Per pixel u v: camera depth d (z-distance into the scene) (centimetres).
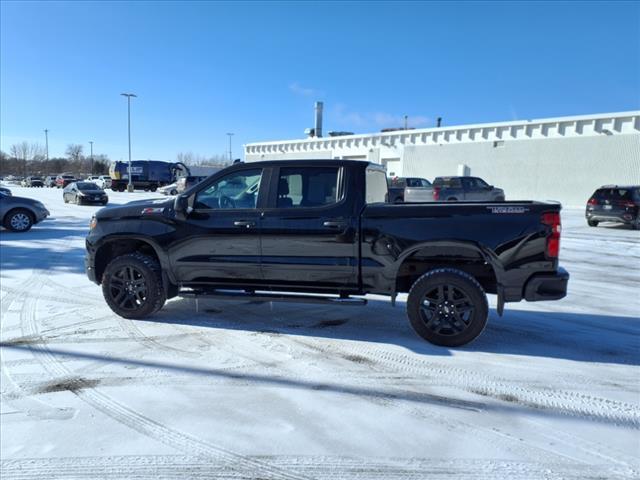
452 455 284
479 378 398
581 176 2488
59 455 285
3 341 481
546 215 441
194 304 629
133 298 552
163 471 270
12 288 710
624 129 2331
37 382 386
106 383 384
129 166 4659
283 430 312
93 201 2803
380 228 471
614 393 371
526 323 556
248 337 499
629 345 482
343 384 385
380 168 559
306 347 470
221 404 349
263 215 503
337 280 495
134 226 544
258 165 516
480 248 448
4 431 312
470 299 457
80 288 711
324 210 487
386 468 272
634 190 1642
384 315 584
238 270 518
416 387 380
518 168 2727
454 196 2192
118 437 304
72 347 465
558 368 420
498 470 270
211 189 530
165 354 448
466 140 2936
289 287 511
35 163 10469
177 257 533
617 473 267
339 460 279
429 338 471
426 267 497
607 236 1462
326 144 3728
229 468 273
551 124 2575
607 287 761
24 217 1436
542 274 444
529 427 318
